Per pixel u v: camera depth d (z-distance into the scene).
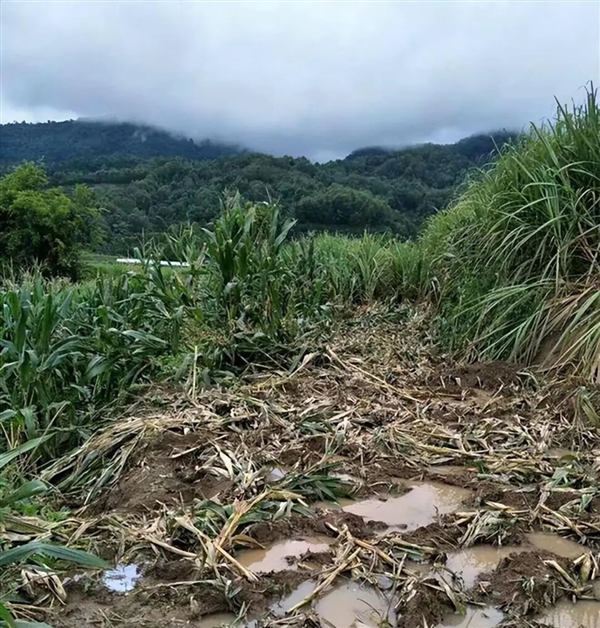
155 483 2.84
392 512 2.62
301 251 6.48
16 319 4.09
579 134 4.72
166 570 2.15
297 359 4.67
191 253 5.23
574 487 2.75
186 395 3.90
